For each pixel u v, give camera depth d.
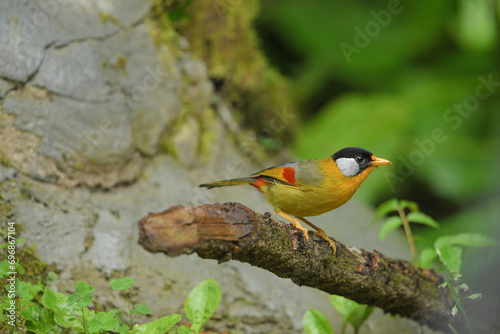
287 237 6.89
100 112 10.45
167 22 12.14
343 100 16.17
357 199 14.23
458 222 13.74
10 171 9.08
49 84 10.03
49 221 8.95
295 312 9.56
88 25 10.77
